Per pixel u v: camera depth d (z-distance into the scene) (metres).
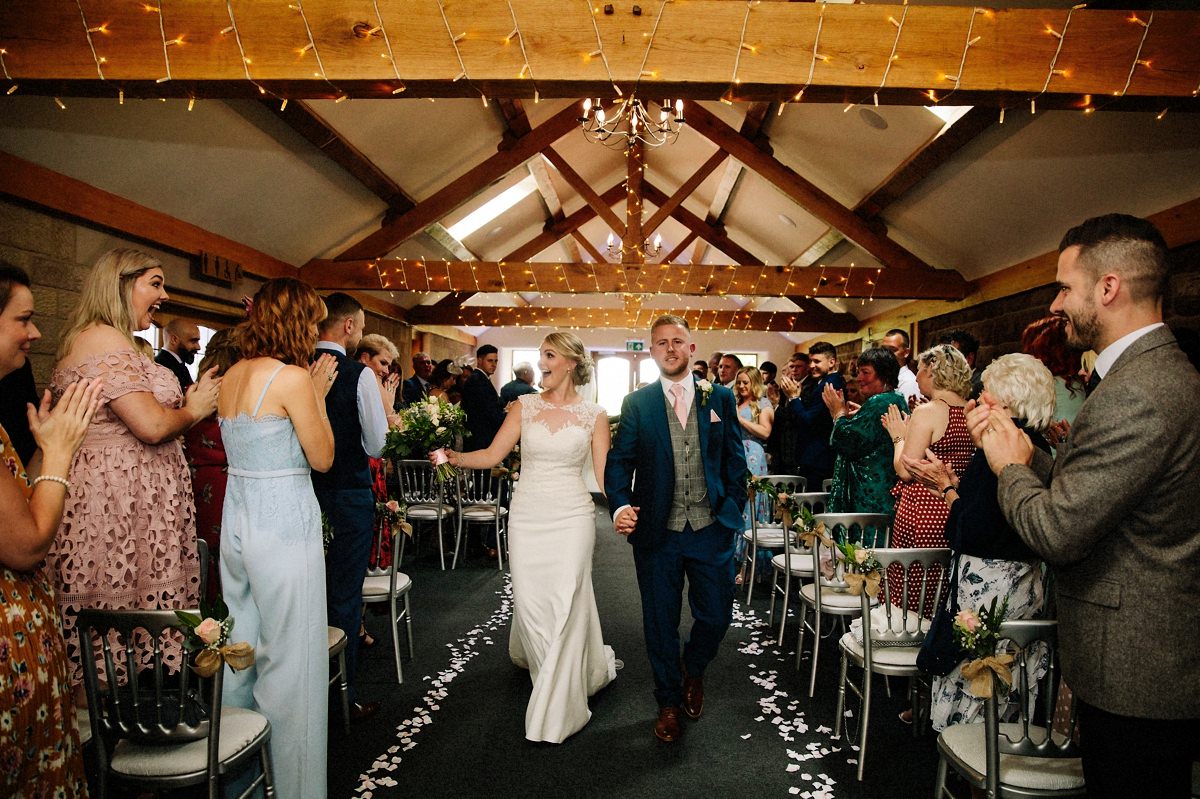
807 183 7.23
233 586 1.77
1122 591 1.15
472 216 9.07
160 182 4.28
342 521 2.50
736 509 2.48
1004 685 1.47
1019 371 1.72
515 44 2.70
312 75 2.68
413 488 5.09
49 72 2.64
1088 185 4.54
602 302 13.87
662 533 2.44
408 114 5.48
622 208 12.21
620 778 2.18
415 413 3.19
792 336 13.78
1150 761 1.13
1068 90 2.68
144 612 1.45
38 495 1.21
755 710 2.68
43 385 3.60
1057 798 1.47
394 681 2.93
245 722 1.64
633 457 2.52
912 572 2.42
